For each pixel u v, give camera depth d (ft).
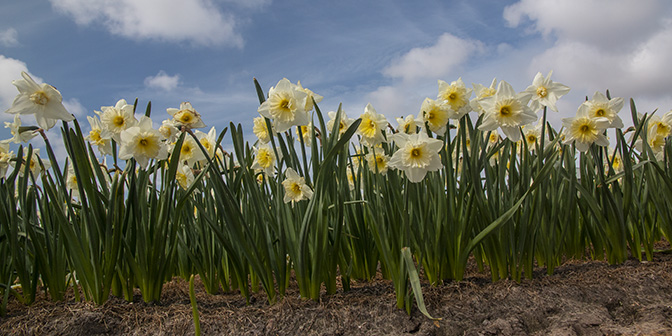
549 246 4.18
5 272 4.17
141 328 3.58
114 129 3.55
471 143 3.81
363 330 3.47
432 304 3.67
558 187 4.33
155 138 3.52
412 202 3.91
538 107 3.98
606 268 4.33
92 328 3.53
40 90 3.34
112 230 3.87
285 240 3.89
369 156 4.00
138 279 3.83
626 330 3.40
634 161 5.05
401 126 4.21
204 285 4.47
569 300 3.74
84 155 3.61
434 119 3.63
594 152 4.25
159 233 3.83
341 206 3.82
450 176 3.89
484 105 3.60
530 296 3.75
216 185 3.91
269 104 3.41
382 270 4.45
